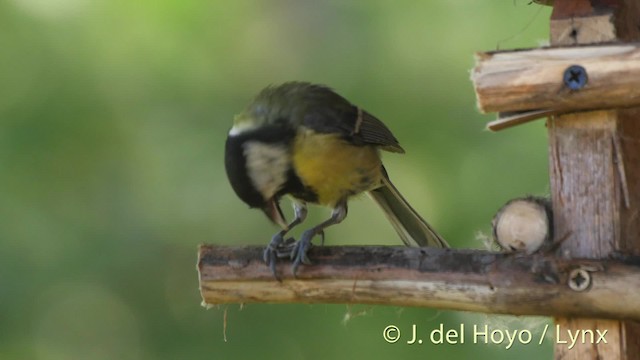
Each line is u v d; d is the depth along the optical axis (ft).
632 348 21.77
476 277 21.98
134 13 39.29
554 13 22.26
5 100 37.99
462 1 38.47
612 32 21.71
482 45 37.76
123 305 38.01
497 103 21.68
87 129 38.29
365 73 38.58
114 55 38.99
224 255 24.39
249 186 26.84
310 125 27.30
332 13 39.86
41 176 37.78
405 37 38.63
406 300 22.84
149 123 38.93
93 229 37.96
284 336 37.40
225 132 39.17
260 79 39.60
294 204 29.01
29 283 37.29
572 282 21.15
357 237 38.42
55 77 38.34
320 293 23.66
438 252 22.63
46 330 37.45
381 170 29.71
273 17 40.09
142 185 38.60
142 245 38.24
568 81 21.13
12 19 38.65
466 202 36.58
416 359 35.83
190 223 38.47
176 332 38.04
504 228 22.22
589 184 21.89
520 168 36.55
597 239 21.79
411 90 38.01
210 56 39.68
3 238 37.22
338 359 36.55
